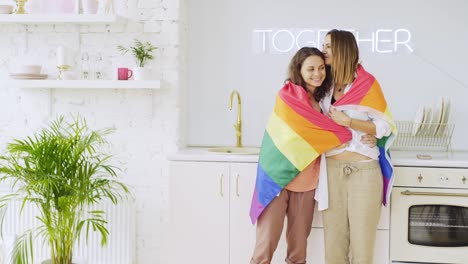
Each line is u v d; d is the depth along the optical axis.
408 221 3.17
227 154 3.32
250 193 3.24
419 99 3.69
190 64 3.78
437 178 3.13
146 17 3.55
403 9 3.67
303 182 3.01
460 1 3.64
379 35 3.70
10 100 3.66
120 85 3.41
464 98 3.67
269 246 3.03
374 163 2.99
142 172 3.61
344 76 2.96
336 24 3.71
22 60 3.65
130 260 3.56
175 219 3.30
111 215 3.55
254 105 3.76
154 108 3.59
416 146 3.69
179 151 3.51
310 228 3.11
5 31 3.64
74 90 3.63
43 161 2.92
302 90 2.97
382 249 3.18
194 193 3.28
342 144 2.99
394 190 3.16
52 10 3.57
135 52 3.53
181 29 3.61
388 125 2.94
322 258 3.21
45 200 3.17
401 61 3.69
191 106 3.80
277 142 2.97
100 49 3.60
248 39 3.75
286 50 3.74
